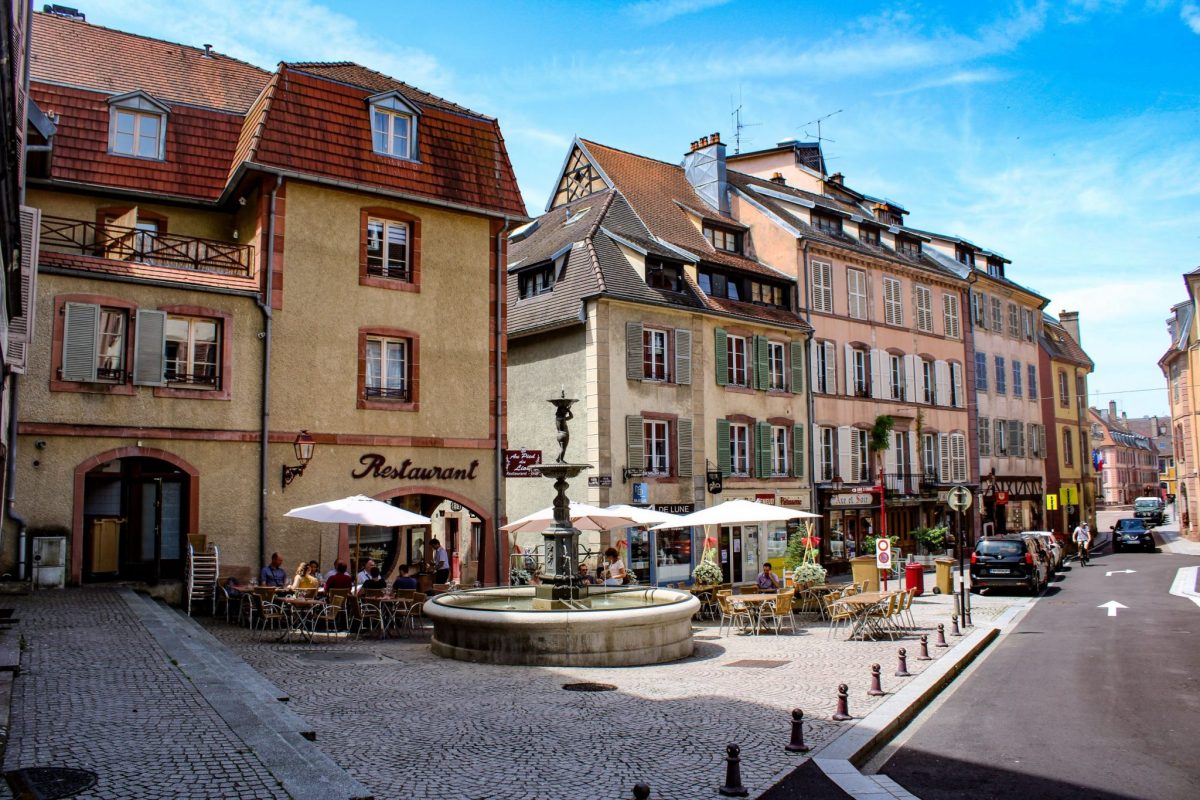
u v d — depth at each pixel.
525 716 9.42
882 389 35.72
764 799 6.85
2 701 7.73
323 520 15.48
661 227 30.12
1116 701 10.53
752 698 10.46
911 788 7.35
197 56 23.45
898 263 37.03
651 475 26.02
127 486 19.34
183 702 7.98
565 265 26.86
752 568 28.78
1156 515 66.69
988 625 17.36
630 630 13.08
